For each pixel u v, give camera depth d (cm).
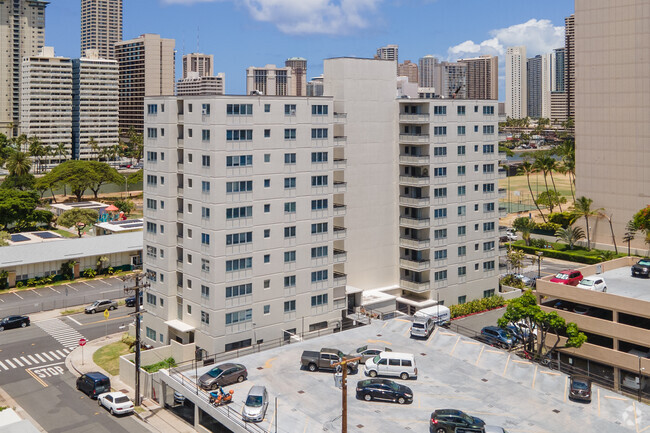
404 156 9775
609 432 5406
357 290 9306
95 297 11331
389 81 9731
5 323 9612
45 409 6906
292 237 8325
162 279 8444
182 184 8269
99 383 7194
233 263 7794
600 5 13775
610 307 7269
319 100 8475
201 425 6250
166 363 7606
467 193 10175
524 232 15762
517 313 7456
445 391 6209
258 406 5619
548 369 6812
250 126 7825
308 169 8412
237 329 7881
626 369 7088
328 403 5934
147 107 8544
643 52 13188
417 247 9669
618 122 13825
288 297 8350
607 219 14350
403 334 7900
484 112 10275
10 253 11962
